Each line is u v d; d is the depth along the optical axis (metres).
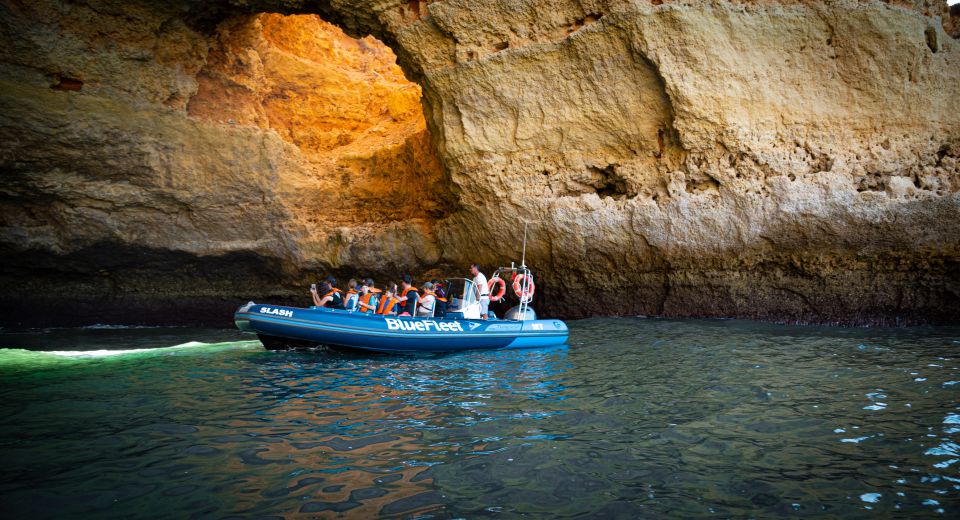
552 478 3.55
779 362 7.17
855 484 3.44
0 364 7.46
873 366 6.82
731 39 10.54
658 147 11.50
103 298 13.18
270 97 15.83
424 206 14.08
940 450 3.97
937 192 10.46
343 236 13.62
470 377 6.53
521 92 11.49
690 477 3.56
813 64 10.81
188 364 7.43
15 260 11.91
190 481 3.49
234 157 12.88
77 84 11.17
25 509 3.10
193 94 12.56
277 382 6.27
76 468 3.69
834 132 10.97
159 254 12.87
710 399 5.39
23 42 10.40
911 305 10.78
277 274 14.01
